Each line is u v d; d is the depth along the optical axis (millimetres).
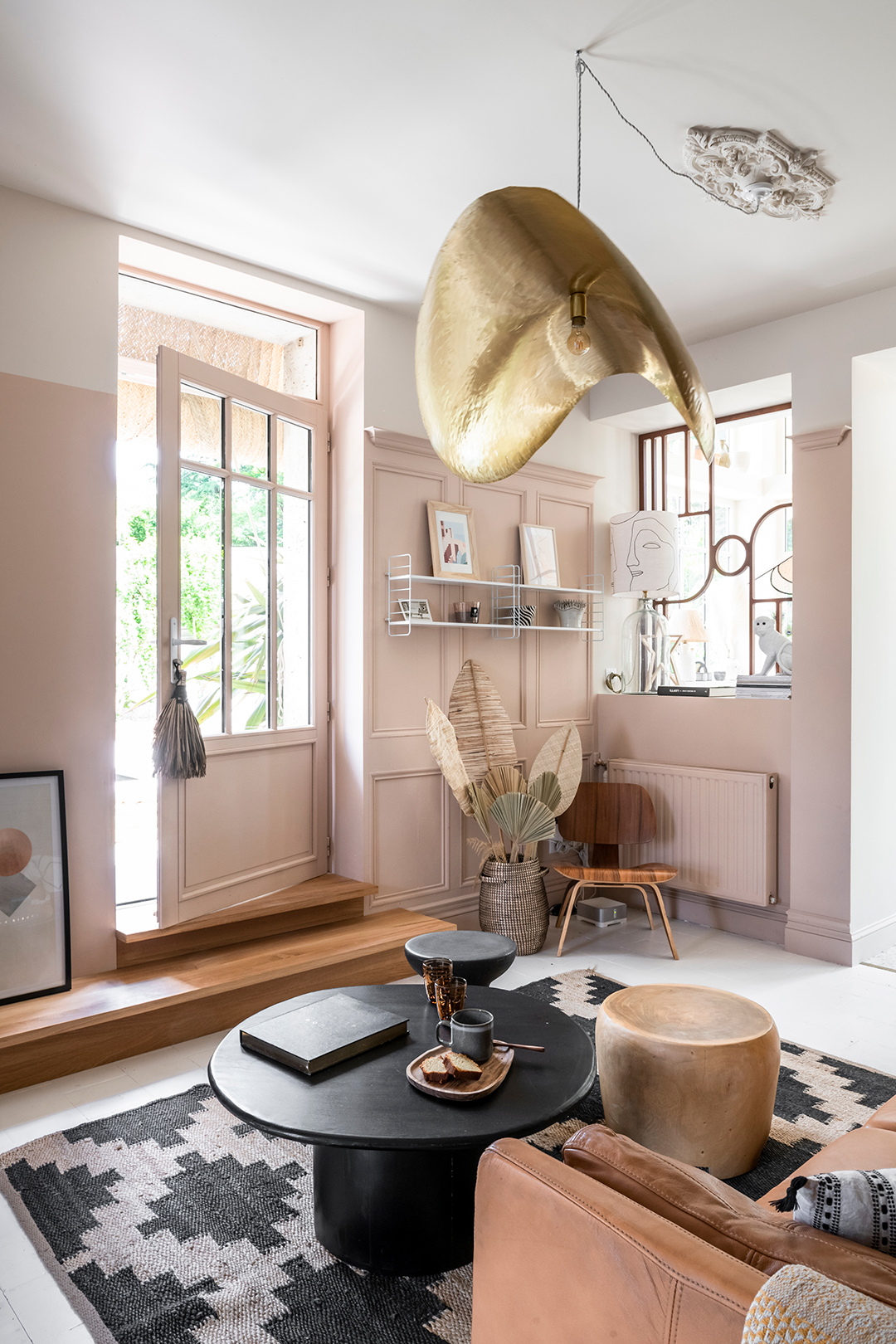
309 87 2443
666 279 3672
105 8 2127
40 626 3010
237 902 3531
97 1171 2203
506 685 4516
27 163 2805
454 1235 1842
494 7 2135
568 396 1559
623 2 2115
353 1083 1829
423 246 3402
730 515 4984
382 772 3969
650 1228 937
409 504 4090
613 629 5113
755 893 4109
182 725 3176
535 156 2789
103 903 3137
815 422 3975
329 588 4098
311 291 3746
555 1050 2010
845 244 3363
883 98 2480
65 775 3059
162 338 4016
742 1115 2168
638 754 4781
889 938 4082
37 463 3002
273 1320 1701
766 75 2385
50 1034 2676
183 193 3012
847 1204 1013
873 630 3980
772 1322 724
